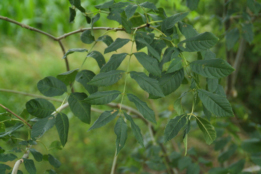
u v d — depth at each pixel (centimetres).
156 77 84
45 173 93
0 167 85
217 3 189
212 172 128
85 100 81
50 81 86
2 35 615
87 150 373
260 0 114
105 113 81
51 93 85
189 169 130
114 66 84
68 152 366
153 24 100
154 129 158
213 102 81
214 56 87
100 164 366
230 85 163
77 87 435
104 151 373
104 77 82
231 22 131
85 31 95
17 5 602
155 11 97
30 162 86
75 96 87
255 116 432
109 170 353
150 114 81
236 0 121
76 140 387
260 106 432
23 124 91
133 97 82
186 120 82
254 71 430
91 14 95
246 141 133
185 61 84
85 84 87
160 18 94
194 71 82
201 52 87
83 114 86
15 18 623
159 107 377
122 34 597
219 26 139
